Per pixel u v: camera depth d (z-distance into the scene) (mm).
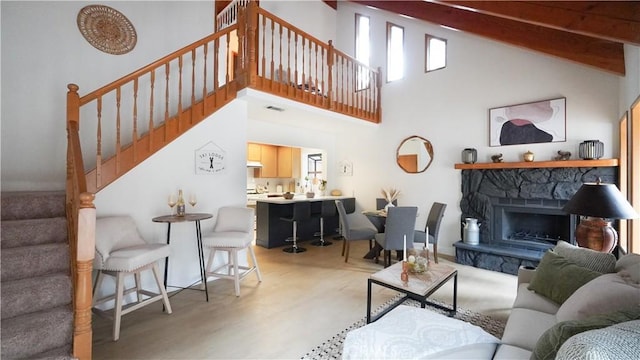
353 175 6461
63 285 1972
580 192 2408
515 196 4121
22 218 2316
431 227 4512
